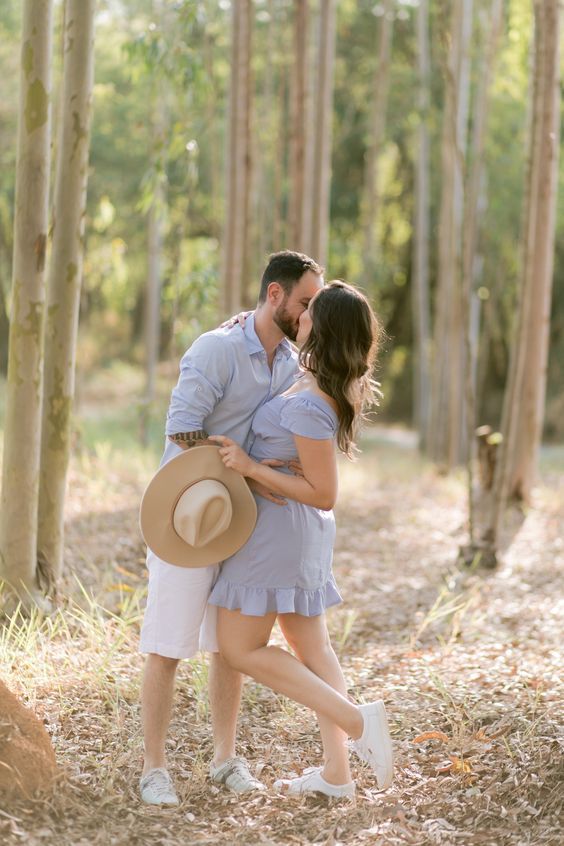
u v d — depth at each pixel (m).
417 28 20.34
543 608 7.22
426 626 6.78
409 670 5.57
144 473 11.59
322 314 3.78
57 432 6.10
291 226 12.15
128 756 4.15
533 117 8.45
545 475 15.78
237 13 11.59
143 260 23.61
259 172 16.58
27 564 5.88
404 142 23.69
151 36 8.08
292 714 4.82
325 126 12.45
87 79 6.00
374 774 4.05
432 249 25.38
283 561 3.81
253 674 3.90
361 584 8.18
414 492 13.41
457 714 4.64
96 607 5.82
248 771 4.11
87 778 3.94
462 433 16.80
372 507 12.07
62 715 4.50
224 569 3.90
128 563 7.68
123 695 4.80
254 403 3.99
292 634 4.02
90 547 7.93
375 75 19.94
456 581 8.20
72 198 6.03
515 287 21.34
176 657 3.88
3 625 5.53
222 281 11.95
